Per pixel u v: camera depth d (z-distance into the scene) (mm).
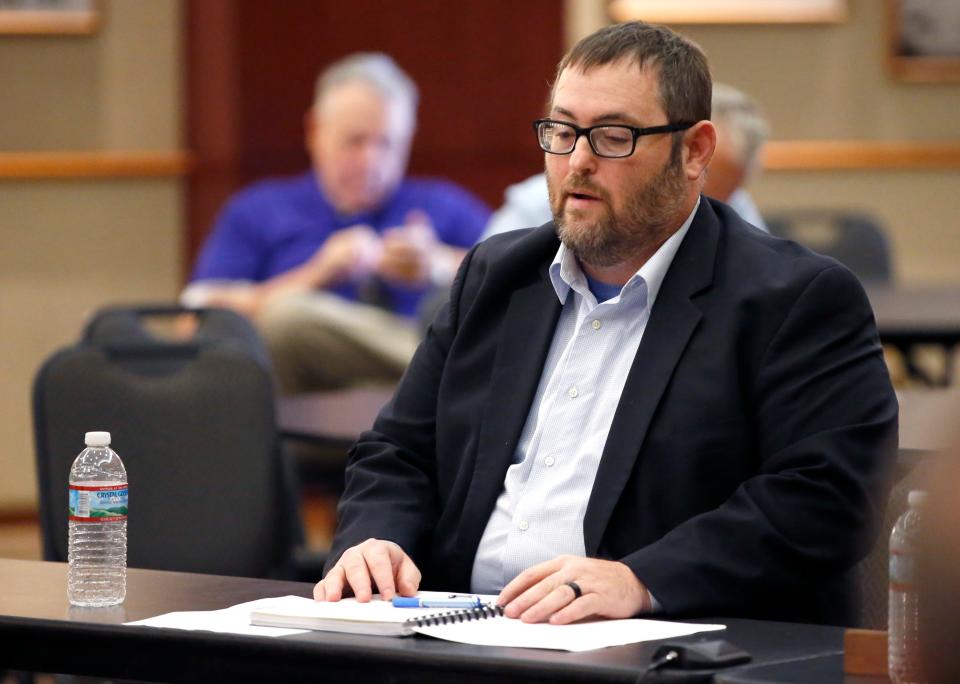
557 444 5926
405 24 17672
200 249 17547
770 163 18438
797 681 4121
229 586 5523
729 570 5254
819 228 18391
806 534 5355
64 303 17438
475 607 5016
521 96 17938
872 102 18531
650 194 5816
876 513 5531
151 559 8352
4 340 17375
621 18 18000
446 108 17844
